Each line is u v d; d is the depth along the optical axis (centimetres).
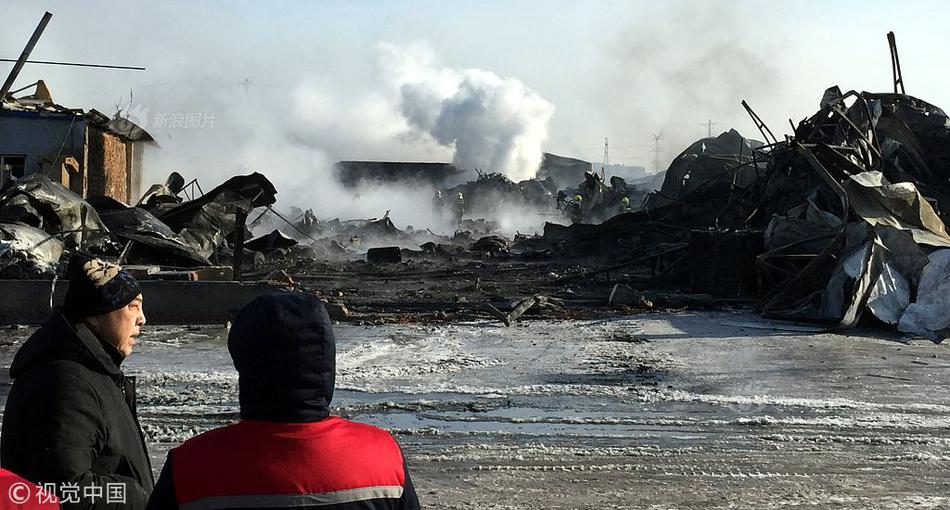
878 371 1160
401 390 1001
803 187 2361
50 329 307
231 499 212
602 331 1515
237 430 220
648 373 1128
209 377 1055
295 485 213
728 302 1933
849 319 1516
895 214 1833
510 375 1104
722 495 659
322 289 2278
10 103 2814
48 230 1942
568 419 878
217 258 2603
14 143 2698
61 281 1488
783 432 840
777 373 1139
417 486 674
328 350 222
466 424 856
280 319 216
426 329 1527
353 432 228
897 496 661
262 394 217
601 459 747
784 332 1514
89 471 297
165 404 925
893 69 2612
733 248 2067
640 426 855
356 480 218
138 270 1633
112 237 2055
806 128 2464
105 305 320
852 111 2433
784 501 647
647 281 2283
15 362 308
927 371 1166
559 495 655
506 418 880
